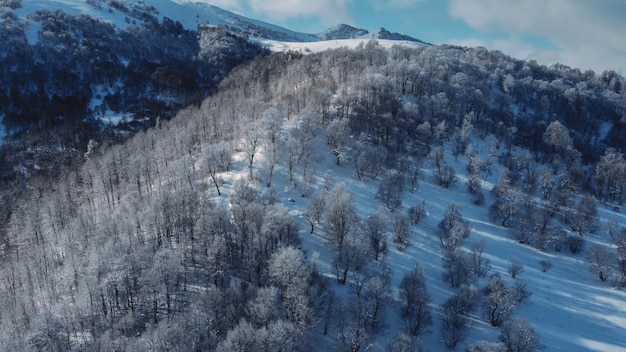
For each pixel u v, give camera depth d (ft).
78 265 349.82
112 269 315.17
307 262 344.08
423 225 485.15
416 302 335.88
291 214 435.12
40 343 283.59
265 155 510.17
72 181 560.20
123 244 357.41
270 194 426.51
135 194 483.51
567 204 550.36
